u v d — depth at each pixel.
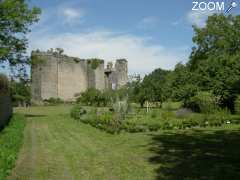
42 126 28.72
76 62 91.75
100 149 16.53
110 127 24.66
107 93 61.28
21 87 65.06
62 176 11.25
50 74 84.44
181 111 37.16
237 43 55.31
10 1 37.09
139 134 22.45
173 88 51.62
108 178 10.92
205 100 36.88
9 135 19.34
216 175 11.13
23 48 39.88
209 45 57.41
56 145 17.97
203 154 14.78
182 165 12.62
